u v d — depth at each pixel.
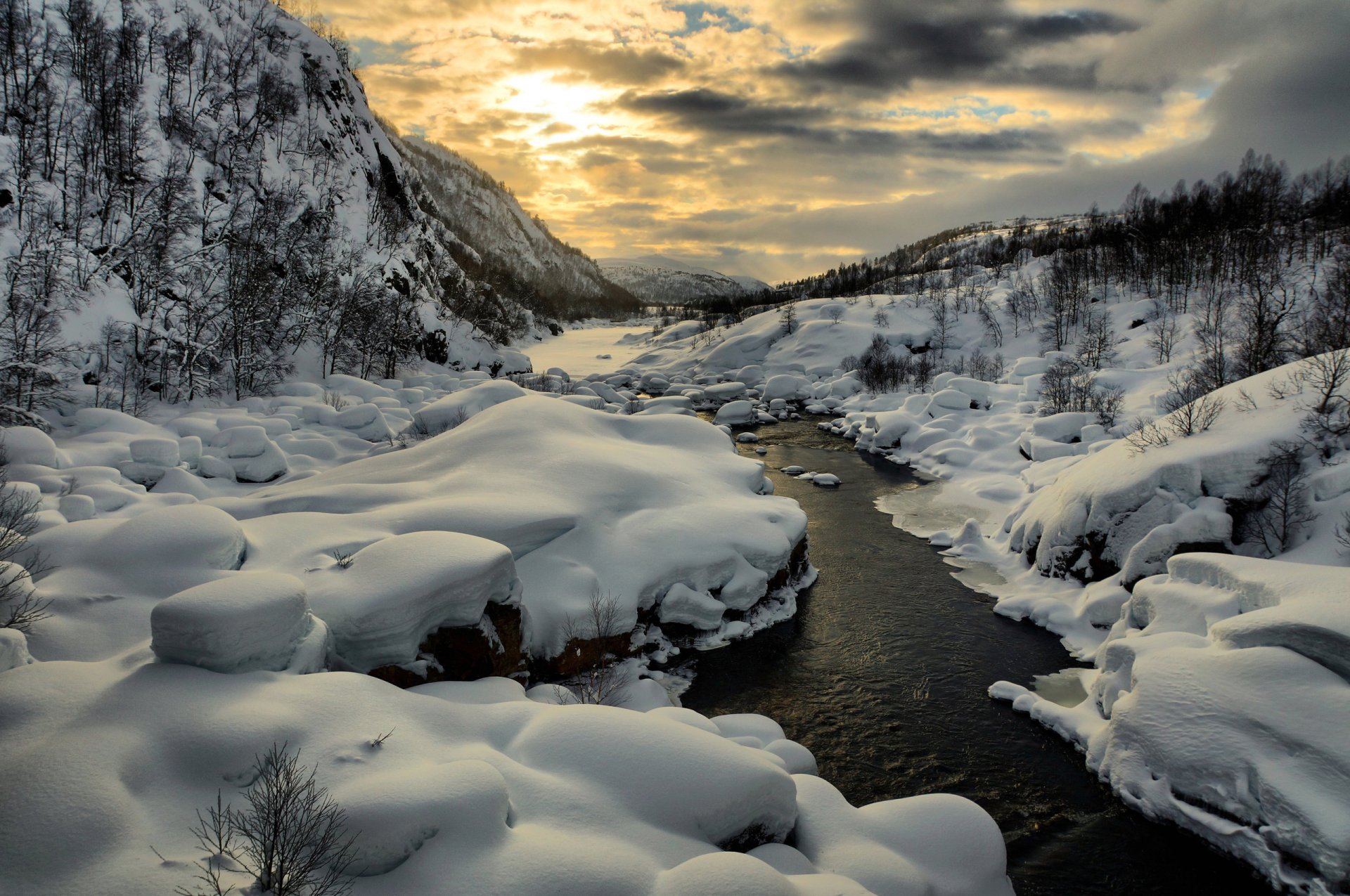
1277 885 10.90
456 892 7.19
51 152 45.62
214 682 9.68
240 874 6.83
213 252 50.72
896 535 28.50
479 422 26.20
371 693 10.20
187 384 41.88
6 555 13.54
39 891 6.47
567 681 16.58
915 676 18.11
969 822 10.70
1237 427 21.22
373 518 17.91
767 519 22.97
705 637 19.64
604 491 21.66
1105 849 12.22
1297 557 18.25
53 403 34.22
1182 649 13.54
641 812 8.95
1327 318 36.41
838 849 9.91
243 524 17.20
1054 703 16.84
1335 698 11.40
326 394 45.72
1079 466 24.88
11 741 8.16
